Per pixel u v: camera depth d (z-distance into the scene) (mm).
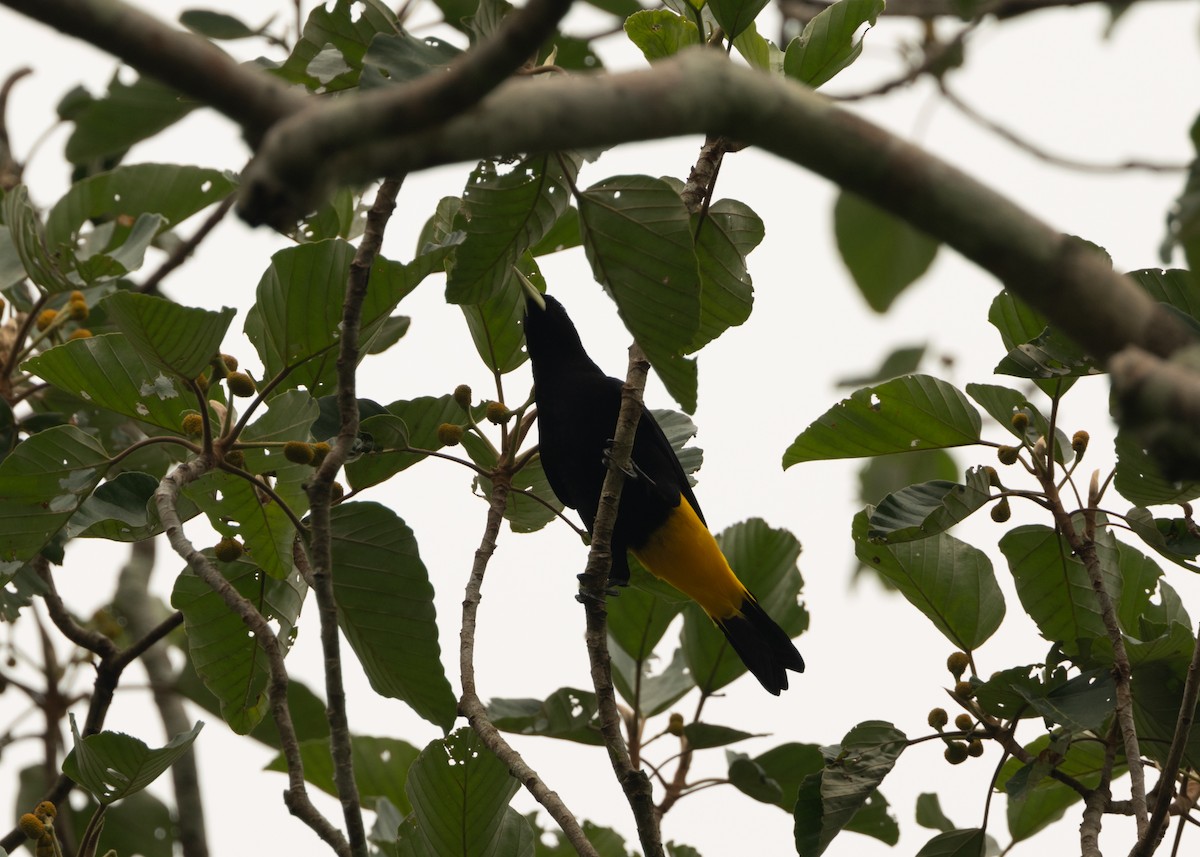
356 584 8469
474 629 8680
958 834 8500
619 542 11398
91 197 11711
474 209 8086
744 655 11312
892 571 9102
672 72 3713
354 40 8500
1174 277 8086
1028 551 8758
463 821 8547
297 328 8148
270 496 7953
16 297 11523
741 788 10062
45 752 11602
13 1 3521
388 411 9109
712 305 9172
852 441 9148
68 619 9805
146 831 12211
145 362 7844
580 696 10352
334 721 6738
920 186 3799
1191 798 8562
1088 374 8078
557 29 3344
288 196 3424
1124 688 7668
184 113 11594
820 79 8750
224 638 9195
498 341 9969
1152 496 8344
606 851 10250
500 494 9406
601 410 11469
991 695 8227
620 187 7301
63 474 8133
